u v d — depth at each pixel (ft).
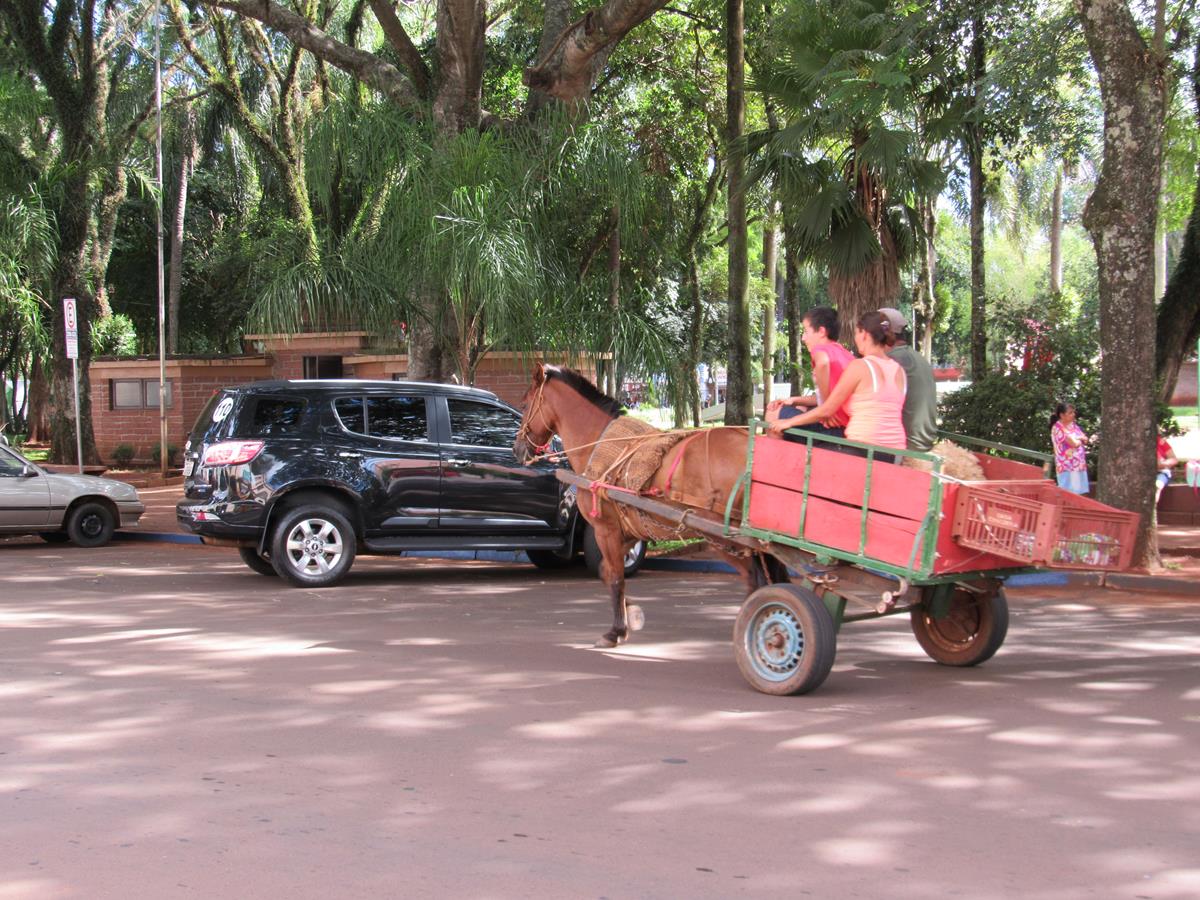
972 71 57.11
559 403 30.30
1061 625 33.04
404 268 50.01
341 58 59.47
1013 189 99.50
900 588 22.53
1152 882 14.40
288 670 26.37
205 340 157.99
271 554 39.81
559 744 20.45
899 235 51.42
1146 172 41.34
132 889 14.19
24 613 34.27
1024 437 58.90
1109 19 41.11
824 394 25.40
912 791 17.89
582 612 35.14
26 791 17.88
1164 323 59.06
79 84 91.66
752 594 24.58
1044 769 18.99
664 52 82.23
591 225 57.62
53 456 92.53
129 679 25.43
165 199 141.69
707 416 126.52
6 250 79.82
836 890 14.17
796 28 51.93
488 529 41.81
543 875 14.61
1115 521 22.68
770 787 18.08
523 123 56.18
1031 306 64.80
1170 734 21.09
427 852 15.38
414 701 23.52
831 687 24.88
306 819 16.65
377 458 40.52
